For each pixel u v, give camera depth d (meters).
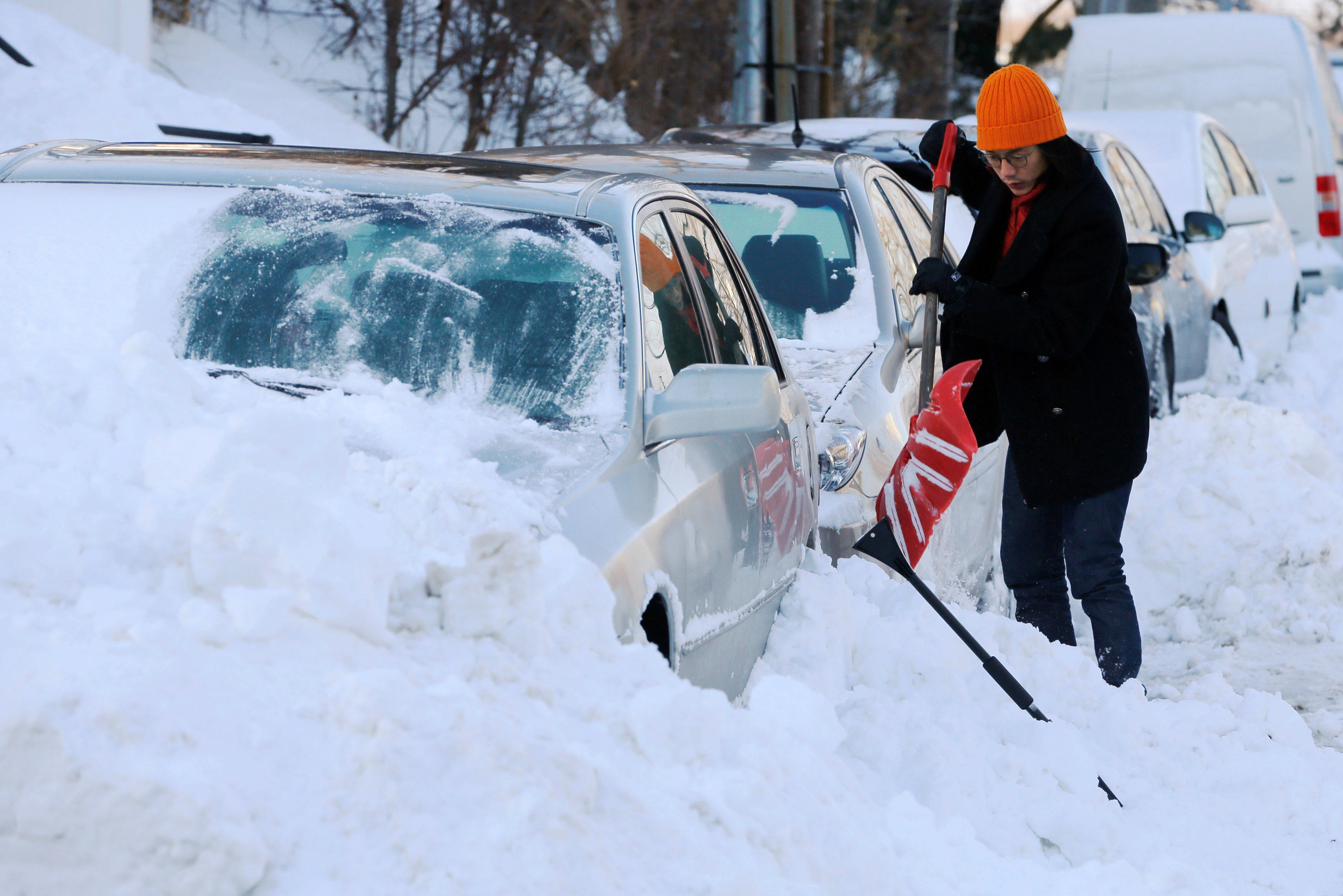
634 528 9.28
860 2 69.12
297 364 10.63
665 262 11.88
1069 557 16.09
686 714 7.79
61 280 10.91
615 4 49.16
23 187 12.16
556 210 11.55
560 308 10.83
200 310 10.98
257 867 5.96
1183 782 13.05
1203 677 18.81
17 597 6.86
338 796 6.34
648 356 10.74
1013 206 15.23
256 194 11.84
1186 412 25.02
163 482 7.84
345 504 7.57
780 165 18.61
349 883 6.14
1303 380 38.06
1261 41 44.34
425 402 10.31
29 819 5.99
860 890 8.05
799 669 11.91
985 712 12.91
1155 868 9.73
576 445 9.85
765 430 11.95
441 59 46.50
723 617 10.61
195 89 41.03
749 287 14.09
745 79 42.09
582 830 6.59
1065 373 15.01
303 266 11.23
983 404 16.16
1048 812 11.31
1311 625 20.77
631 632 8.89
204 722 6.36
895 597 13.93
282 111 41.88
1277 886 11.31
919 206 21.33
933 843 9.39
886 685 12.70
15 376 8.47
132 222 11.55
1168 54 44.47
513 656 7.68
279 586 7.07
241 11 46.62
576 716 7.59
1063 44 99.88
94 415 8.39
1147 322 27.67
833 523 14.38
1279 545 21.89
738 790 7.69
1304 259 44.22
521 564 7.77
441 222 11.50
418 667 7.21
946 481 13.86
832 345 16.89
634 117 51.31
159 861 5.94
